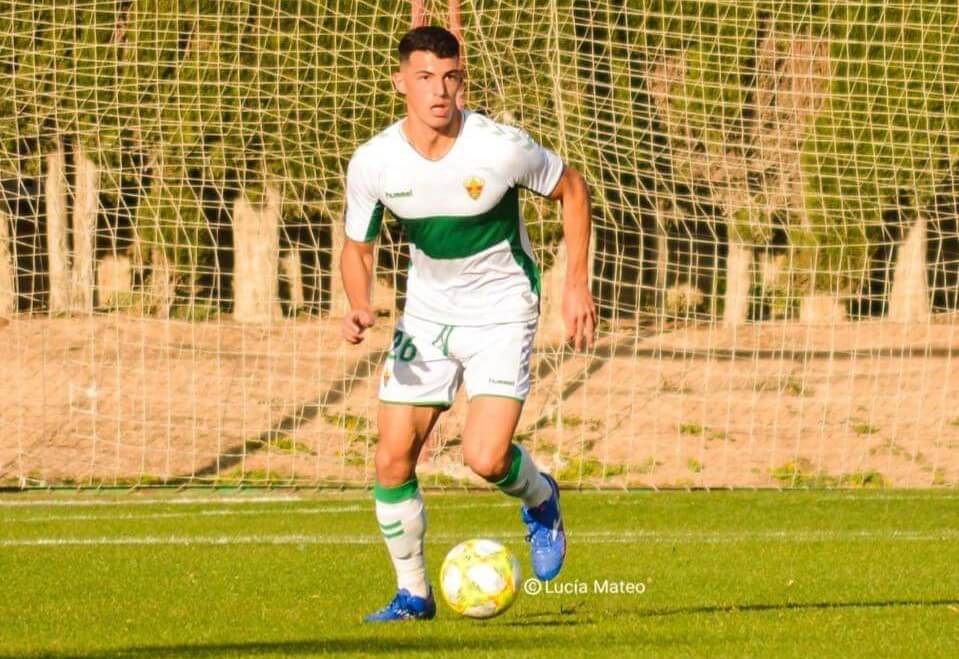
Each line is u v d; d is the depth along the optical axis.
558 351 58.75
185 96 53.56
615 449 51.97
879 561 33.00
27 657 20.97
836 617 24.77
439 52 22.19
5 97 52.84
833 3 52.91
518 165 22.88
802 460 51.75
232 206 63.81
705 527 39.22
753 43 54.06
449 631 23.19
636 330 55.03
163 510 42.88
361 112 53.31
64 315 62.94
